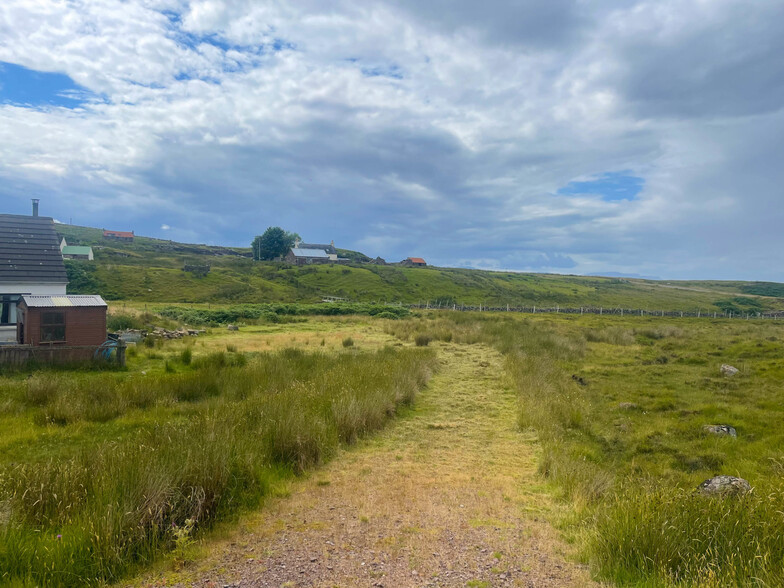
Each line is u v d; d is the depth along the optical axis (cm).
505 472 754
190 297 5438
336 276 7881
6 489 534
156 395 1150
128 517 476
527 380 1361
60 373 1435
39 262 2262
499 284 8512
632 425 1024
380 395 1081
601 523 494
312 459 766
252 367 1491
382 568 442
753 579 374
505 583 411
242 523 552
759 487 612
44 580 401
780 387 1273
